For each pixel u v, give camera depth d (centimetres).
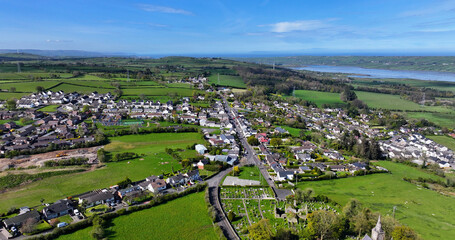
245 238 9856
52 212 10531
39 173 13888
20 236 9406
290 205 12250
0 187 12425
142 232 10006
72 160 15212
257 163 17525
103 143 18925
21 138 18338
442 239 9988
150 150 18225
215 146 19525
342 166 17388
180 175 14350
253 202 12662
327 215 10156
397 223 10056
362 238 9544
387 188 14750
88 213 10925
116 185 12850
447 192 14650
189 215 11238
